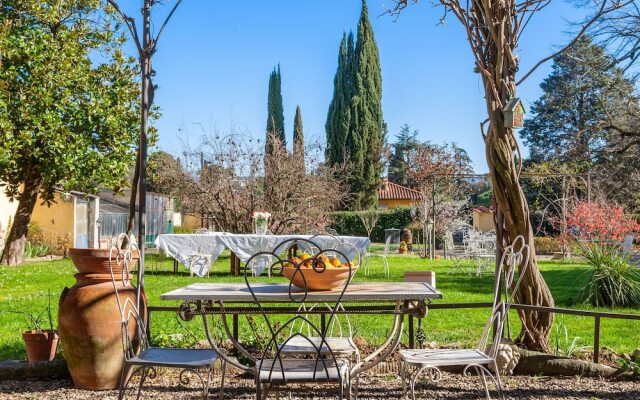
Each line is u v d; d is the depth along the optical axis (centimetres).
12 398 421
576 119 2661
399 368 467
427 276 530
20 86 1628
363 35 4178
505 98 511
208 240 1260
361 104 4144
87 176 1764
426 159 2897
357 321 699
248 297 363
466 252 1526
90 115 1764
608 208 1541
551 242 2358
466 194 3136
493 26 505
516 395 429
